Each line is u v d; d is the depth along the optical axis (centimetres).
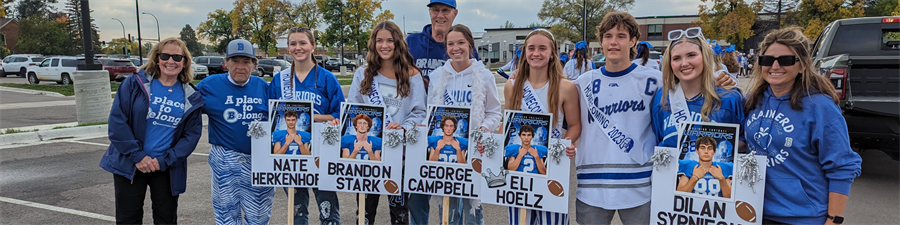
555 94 260
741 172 219
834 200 204
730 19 3722
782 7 4009
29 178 524
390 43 301
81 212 409
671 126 237
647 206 248
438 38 372
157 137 284
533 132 256
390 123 289
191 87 295
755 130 221
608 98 247
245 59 288
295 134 292
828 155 203
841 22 528
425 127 278
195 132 300
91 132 830
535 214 275
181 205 431
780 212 215
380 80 313
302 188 317
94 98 883
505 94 286
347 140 287
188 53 291
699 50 223
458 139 274
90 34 879
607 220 256
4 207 420
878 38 511
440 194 281
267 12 4069
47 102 1380
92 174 544
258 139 291
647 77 244
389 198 313
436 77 309
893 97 445
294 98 309
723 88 234
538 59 256
